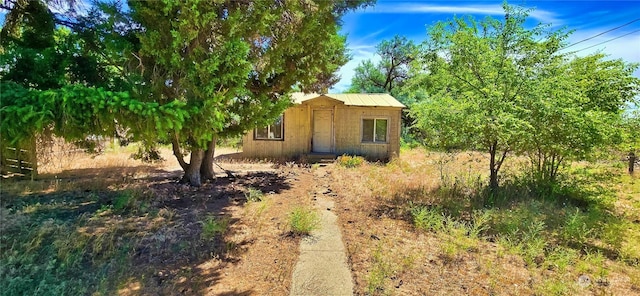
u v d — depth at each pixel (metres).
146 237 4.01
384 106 13.04
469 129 5.83
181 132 4.98
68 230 4.08
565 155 6.00
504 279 3.21
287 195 6.66
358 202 6.10
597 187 6.38
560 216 5.29
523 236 4.26
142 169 9.06
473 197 6.24
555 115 5.52
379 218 5.11
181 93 5.29
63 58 4.85
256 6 5.53
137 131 4.14
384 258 3.62
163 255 3.58
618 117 6.05
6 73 4.36
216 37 5.78
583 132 5.72
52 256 3.37
